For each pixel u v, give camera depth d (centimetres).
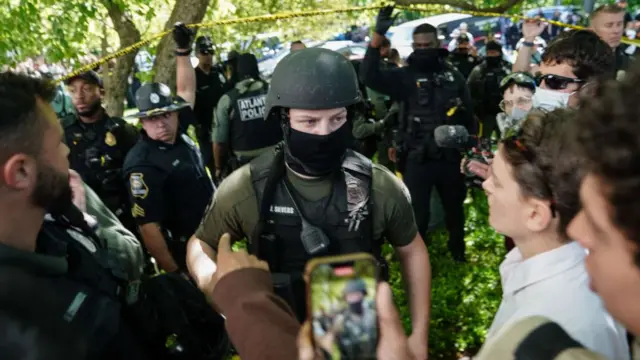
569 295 107
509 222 121
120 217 300
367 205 174
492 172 125
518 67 385
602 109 64
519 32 1322
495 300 370
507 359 84
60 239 127
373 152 539
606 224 65
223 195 180
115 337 120
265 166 177
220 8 714
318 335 79
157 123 269
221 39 1028
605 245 66
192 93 341
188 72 339
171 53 557
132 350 127
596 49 204
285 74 167
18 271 107
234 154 445
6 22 445
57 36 450
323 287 81
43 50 485
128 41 601
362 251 173
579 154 68
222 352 152
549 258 112
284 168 175
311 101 161
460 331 348
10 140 108
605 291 69
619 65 361
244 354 96
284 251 172
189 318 144
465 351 334
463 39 754
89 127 301
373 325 79
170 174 271
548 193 111
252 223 177
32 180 112
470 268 413
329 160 169
